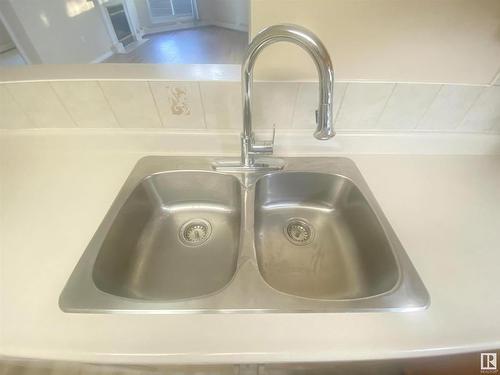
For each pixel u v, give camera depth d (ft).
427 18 2.03
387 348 1.34
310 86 2.37
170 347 1.33
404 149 2.81
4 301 1.53
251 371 1.94
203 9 13.44
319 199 2.78
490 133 2.72
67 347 1.34
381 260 2.00
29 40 8.00
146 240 2.52
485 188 2.42
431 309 1.50
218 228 2.70
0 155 2.68
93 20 9.71
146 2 12.01
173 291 2.14
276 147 2.76
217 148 2.77
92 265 1.76
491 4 1.95
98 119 2.61
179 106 2.49
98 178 2.51
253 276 1.70
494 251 1.86
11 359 1.37
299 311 1.47
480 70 2.28
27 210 2.17
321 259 2.40
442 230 2.01
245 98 2.03
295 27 1.57
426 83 2.37
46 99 2.44
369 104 2.51
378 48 2.18
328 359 1.33
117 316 1.45
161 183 2.66
